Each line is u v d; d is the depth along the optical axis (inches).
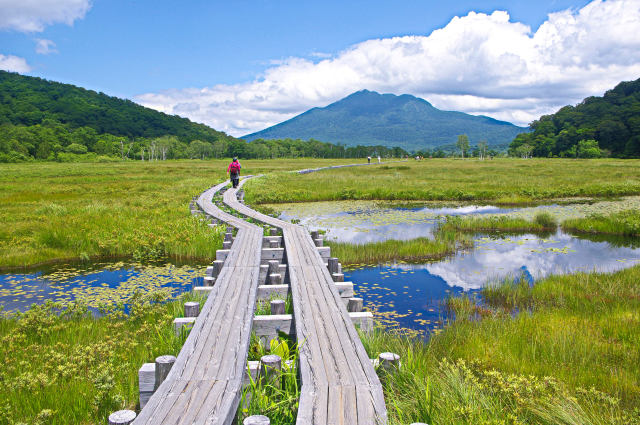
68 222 584.4
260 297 296.0
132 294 342.3
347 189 1082.1
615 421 152.9
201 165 3014.3
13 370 197.5
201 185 1190.3
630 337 235.5
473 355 220.5
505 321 271.6
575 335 240.5
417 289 363.9
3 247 462.3
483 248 515.2
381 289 363.6
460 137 6063.0
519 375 193.9
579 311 290.8
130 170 2181.3
